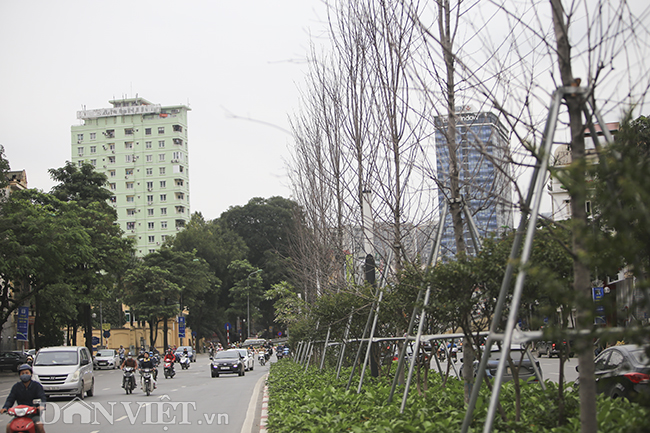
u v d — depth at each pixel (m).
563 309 7.02
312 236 21.98
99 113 127.06
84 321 55.25
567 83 5.53
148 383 23.47
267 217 82.62
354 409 10.14
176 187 124.62
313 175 19.31
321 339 23.66
